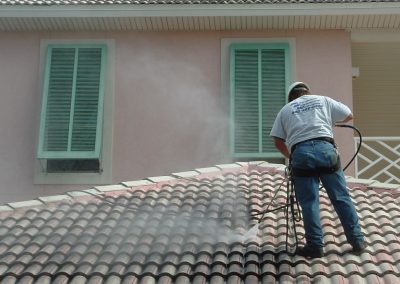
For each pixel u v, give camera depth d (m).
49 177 11.16
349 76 11.52
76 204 7.59
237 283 5.47
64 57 11.55
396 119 14.09
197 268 5.73
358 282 5.41
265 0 11.22
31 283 5.62
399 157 11.97
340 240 6.29
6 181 11.17
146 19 11.42
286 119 6.11
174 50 11.73
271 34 11.72
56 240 6.48
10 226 6.98
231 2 11.26
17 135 11.38
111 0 11.47
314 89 11.48
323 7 11.13
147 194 7.85
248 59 11.51
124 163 11.23
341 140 11.18
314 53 11.63
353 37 11.78
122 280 5.63
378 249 6.04
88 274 5.72
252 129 11.16
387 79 13.76
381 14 11.20
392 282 5.40
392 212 7.18
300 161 5.82
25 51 11.74
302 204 5.89
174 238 6.38
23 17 11.35
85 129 11.12
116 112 11.44
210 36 11.77
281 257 5.87
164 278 5.59
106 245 6.32
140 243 6.30
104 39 11.77
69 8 11.27
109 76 11.59
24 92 11.56
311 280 5.50
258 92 11.31
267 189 7.91
